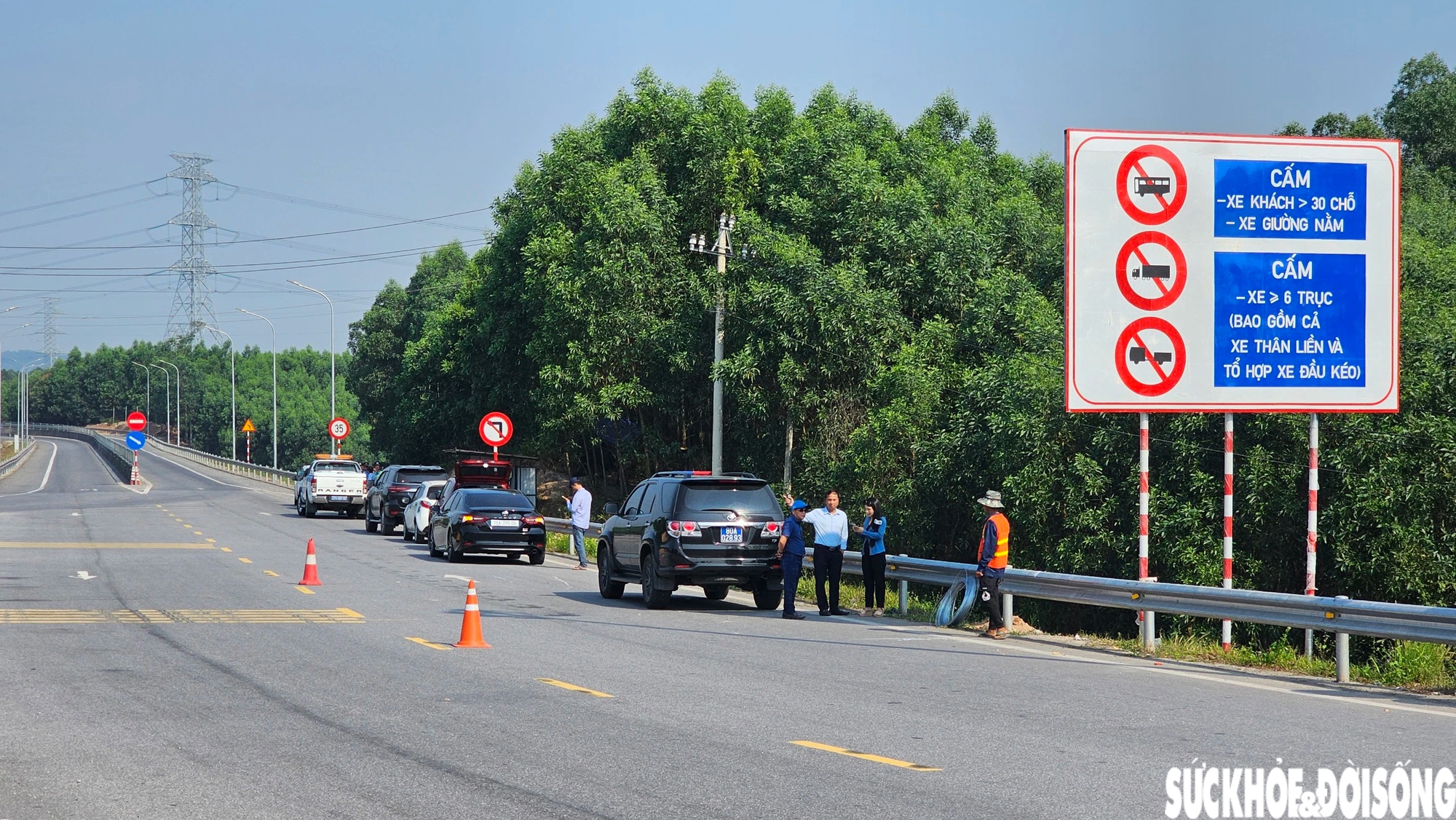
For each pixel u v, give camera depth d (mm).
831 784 10742
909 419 41375
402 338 102938
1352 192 24594
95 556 38031
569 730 13156
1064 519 36188
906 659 19703
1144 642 21672
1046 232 50344
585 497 41062
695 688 16172
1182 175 24312
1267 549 32688
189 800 10172
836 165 50250
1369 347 24562
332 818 9625
